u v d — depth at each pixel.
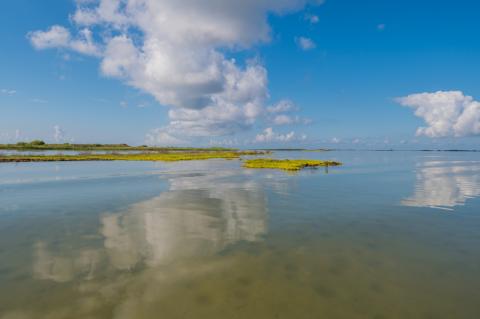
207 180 28.97
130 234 12.07
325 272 8.68
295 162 54.00
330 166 49.47
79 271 8.72
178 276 8.41
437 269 8.90
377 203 18.06
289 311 6.73
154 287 7.77
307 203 18.02
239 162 60.25
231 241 11.27
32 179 30.36
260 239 11.50
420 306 6.95
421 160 81.25
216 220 14.14
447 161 75.00
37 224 13.50
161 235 11.95
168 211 15.91
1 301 7.12
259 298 7.26
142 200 18.86
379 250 10.41
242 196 20.16
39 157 71.62
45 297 7.29
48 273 8.59
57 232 12.35
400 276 8.45
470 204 17.89
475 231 12.53
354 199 19.22
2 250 10.36
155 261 9.41
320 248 10.58
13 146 175.50
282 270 8.81
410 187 24.78
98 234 12.06
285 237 11.73
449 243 11.09
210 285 7.89
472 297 7.35
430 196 20.53
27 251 10.27
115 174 35.19
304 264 9.23
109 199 19.27
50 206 17.23
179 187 24.25
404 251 10.32
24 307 6.88
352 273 8.64
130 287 7.77
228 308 6.83
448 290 7.68
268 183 26.75
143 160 67.50
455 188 24.36
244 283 8.02
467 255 9.95
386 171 40.59
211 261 9.43
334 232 12.41
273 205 17.41
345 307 6.89
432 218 14.61
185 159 71.19
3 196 20.59
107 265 9.12
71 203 18.08
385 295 7.43
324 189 23.28
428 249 10.50
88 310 6.75
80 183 26.97
